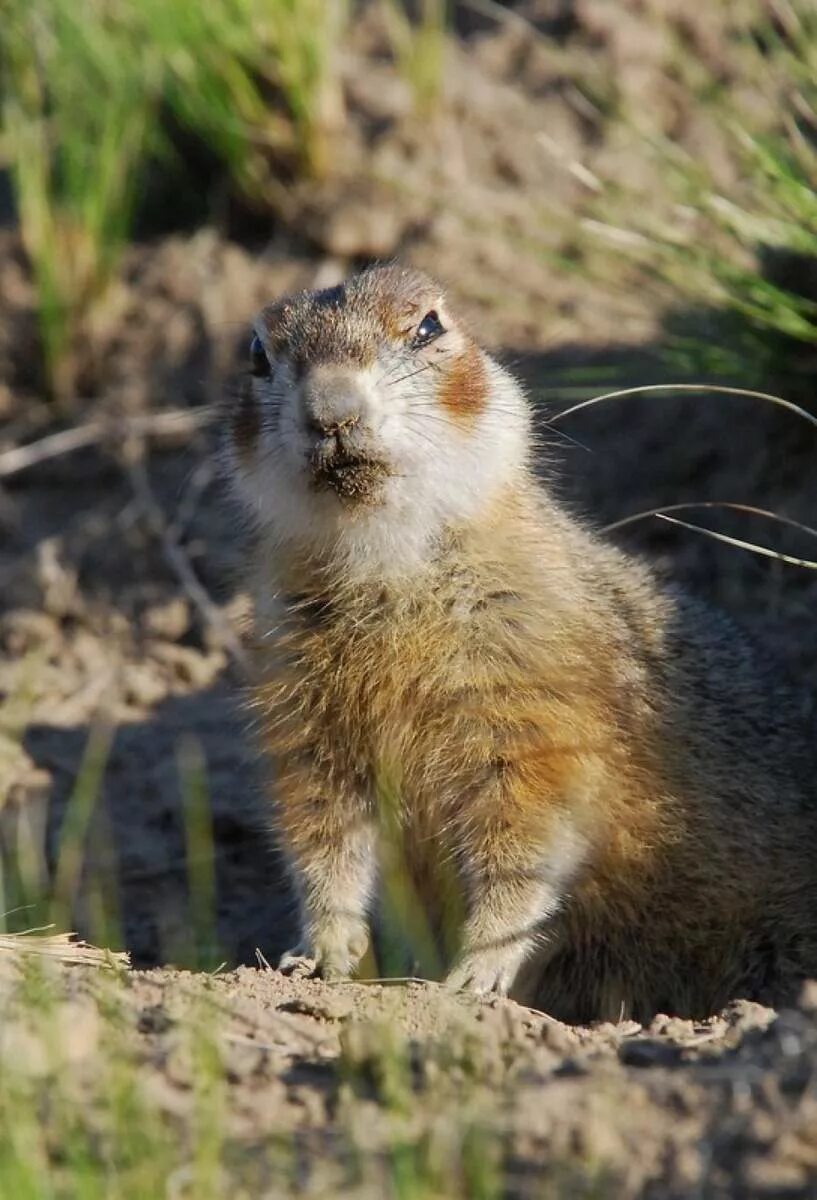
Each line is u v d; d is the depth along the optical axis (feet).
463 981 32.24
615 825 34.06
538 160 56.03
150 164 57.77
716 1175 21.74
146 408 54.65
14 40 57.11
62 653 49.16
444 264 54.29
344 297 34.19
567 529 36.27
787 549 46.50
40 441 55.06
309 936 33.88
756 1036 25.30
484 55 58.59
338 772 34.24
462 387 33.78
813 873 35.88
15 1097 22.80
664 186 54.29
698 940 35.63
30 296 57.11
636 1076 24.12
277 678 34.30
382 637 33.35
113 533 52.03
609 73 57.00
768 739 36.14
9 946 30.53
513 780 32.81
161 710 47.11
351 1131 22.56
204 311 55.36
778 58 51.37
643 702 34.55
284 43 54.80
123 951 37.47
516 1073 24.57
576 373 48.62
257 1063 25.09
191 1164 22.48
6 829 42.42
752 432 48.73
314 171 56.03
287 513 33.60
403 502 32.78
